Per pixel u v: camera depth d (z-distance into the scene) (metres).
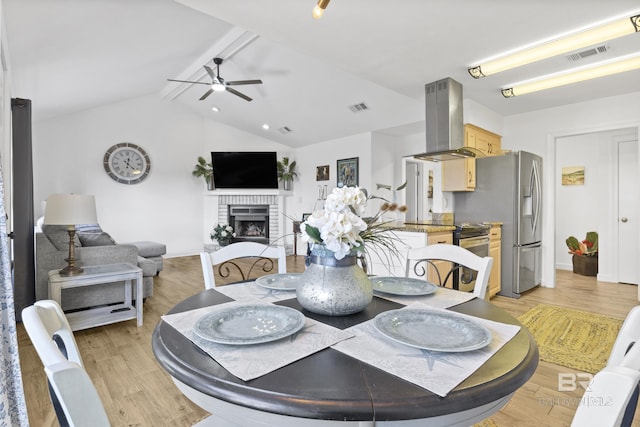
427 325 0.99
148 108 6.72
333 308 1.05
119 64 4.34
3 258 1.20
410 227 3.38
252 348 0.84
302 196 7.25
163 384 2.06
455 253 1.67
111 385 2.05
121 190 6.42
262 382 0.70
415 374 0.73
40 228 3.95
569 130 4.27
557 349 2.56
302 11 2.34
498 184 4.15
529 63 3.07
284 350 0.83
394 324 0.98
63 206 2.74
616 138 4.81
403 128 5.49
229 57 4.56
